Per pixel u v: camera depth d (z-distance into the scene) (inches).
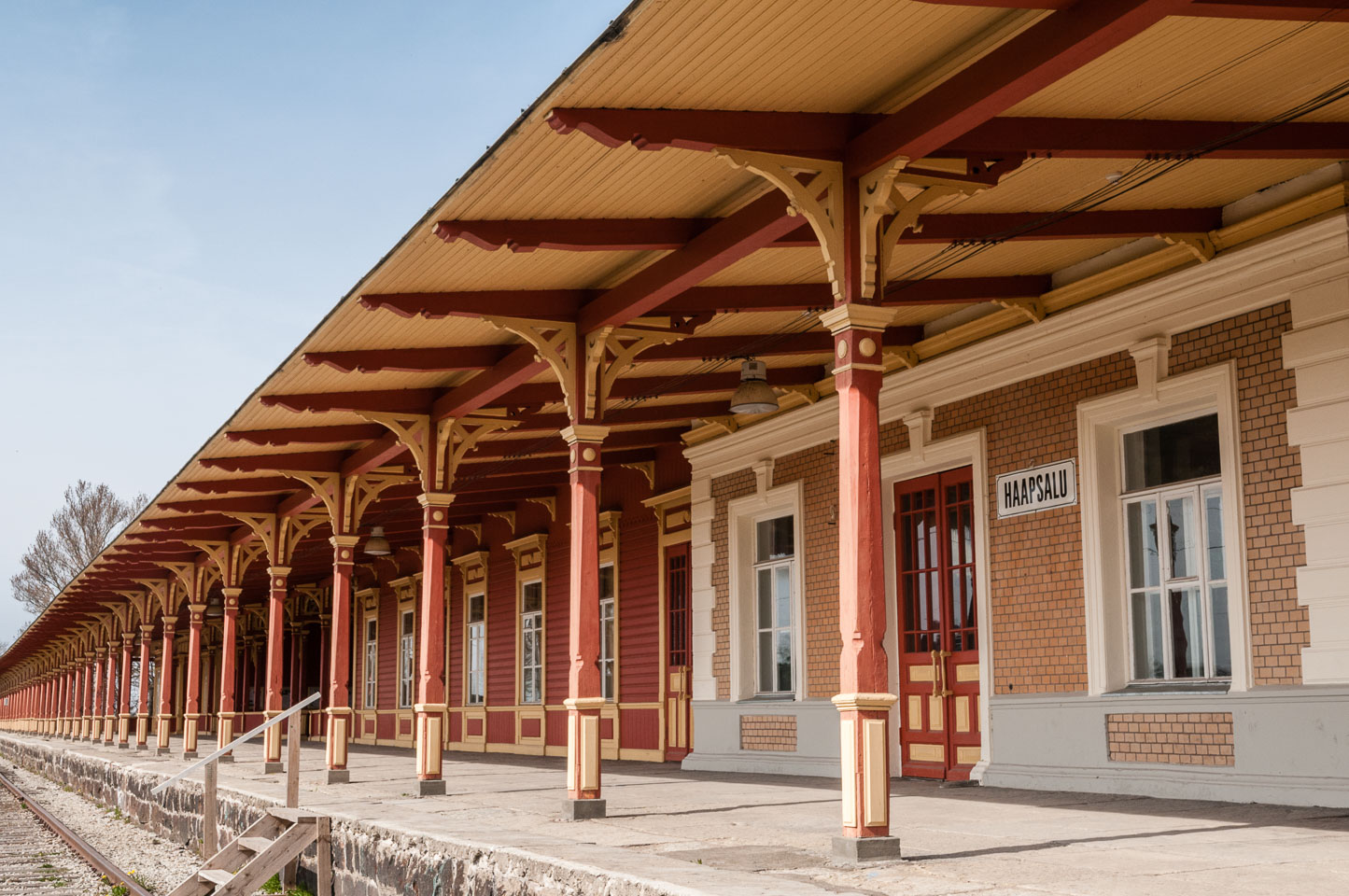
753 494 560.1
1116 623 377.1
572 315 377.7
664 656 653.9
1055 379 400.8
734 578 568.1
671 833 295.9
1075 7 216.8
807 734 511.2
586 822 327.6
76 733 1493.6
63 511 2741.1
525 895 245.0
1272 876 207.2
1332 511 311.9
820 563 514.0
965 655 440.8
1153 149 277.9
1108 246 376.2
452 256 326.3
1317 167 319.3
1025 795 371.9
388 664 1074.1
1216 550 350.3
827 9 214.7
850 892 199.5
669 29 216.5
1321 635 313.3
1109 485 382.9
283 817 370.6
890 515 481.4
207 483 640.4
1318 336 318.0
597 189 292.0
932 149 253.0
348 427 546.6
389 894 307.1
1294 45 245.1
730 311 385.1
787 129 261.1
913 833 277.4
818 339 449.4
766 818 333.1
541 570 802.2
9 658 2028.8
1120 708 366.9
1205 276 348.5
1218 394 343.6
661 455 668.1
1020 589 409.4
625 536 706.2
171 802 562.9
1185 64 250.5
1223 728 335.6
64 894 419.5
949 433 446.6
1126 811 316.2
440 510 477.7
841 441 261.6
